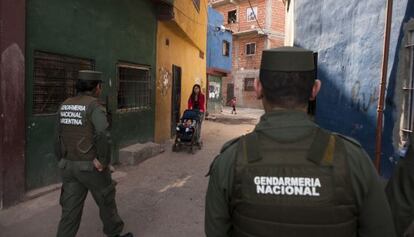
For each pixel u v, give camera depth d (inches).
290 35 422.3
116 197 223.6
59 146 138.6
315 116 312.8
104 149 134.7
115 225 150.9
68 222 136.4
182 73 534.6
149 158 339.6
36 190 216.8
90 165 135.1
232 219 58.5
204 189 244.7
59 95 238.4
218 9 1363.2
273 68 59.4
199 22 633.0
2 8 186.5
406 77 183.6
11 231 169.2
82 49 255.3
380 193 55.1
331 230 52.4
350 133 243.6
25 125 207.0
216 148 409.1
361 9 231.6
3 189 191.8
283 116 58.8
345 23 254.8
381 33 207.6
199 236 169.8
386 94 199.5
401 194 80.3
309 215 52.6
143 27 356.8
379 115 194.4
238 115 944.9
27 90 208.4
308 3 333.4
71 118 136.1
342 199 52.8
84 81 141.6
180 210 203.8
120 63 315.6
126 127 328.5
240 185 55.8
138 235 169.6
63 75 241.4
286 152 55.6
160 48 407.8
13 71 195.0
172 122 474.3
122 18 311.4
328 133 57.1
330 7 282.4
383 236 54.7
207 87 949.2
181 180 266.8
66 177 136.9
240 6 1282.0
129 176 275.0
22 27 198.8
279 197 53.6
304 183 53.4
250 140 58.0
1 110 189.2
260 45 1235.2
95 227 176.9
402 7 188.1
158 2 373.7
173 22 408.5
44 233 168.4
